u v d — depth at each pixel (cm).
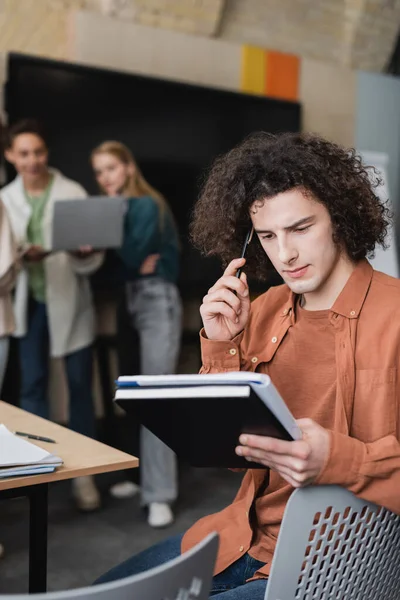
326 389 135
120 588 85
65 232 327
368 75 566
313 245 129
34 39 429
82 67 428
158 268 339
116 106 441
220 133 483
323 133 546
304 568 120
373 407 127
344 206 129
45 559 148
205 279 477
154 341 337
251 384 106
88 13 442
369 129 570
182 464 412
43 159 371
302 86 532
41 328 360
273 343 141
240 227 146
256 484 142
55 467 146
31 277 357
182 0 467
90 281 373
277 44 529
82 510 340
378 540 124
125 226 337
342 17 545
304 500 116
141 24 461
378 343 129
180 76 477
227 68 495
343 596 124
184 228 470
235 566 142
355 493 117
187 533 149
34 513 146
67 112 425
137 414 123
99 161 371
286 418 110
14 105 409
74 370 358
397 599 134
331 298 135
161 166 459
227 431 118
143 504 329
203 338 145
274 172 129
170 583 89
